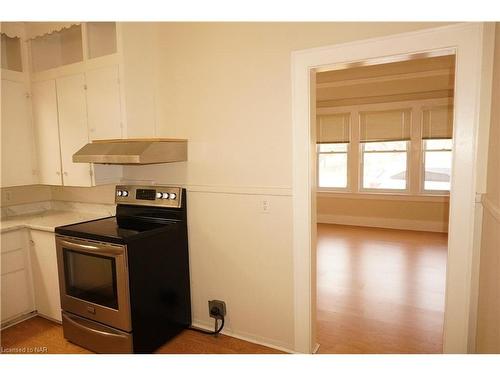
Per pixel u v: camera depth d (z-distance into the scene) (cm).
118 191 296
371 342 254
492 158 166
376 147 636
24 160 313
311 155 228
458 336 189
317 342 254
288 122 230
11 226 284
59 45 334
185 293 277
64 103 294
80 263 248
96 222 277
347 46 205
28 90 314
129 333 229
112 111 269
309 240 230
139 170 300
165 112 282
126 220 284
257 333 256
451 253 187
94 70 273
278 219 240
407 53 189
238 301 262
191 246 278
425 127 585
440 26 180
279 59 229
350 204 667
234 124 251
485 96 178
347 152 660
